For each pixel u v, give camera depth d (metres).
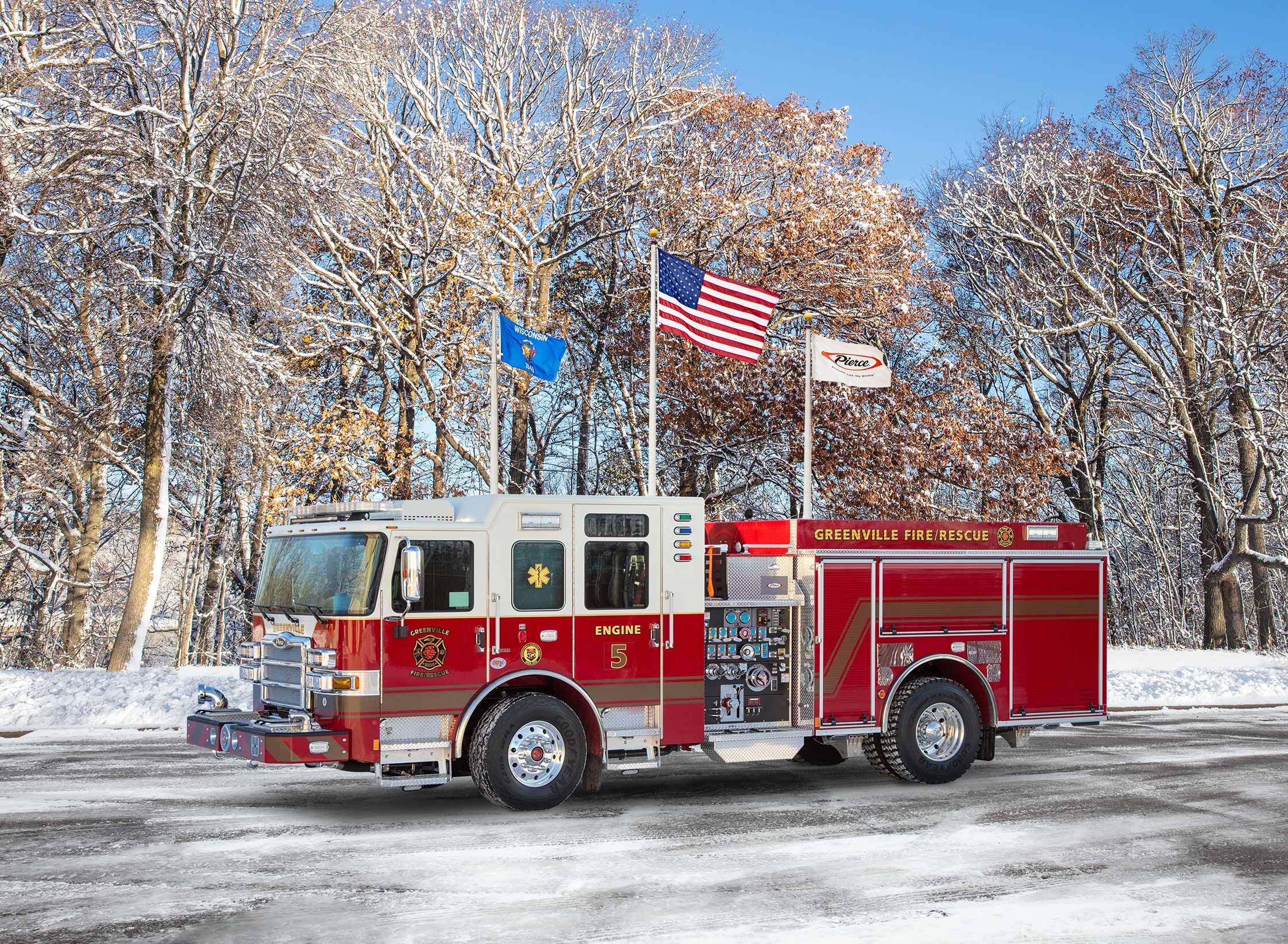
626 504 9.99
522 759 9.48
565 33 31.66
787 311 30.67
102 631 32.06
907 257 31.58
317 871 7.54
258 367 22.00
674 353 29.11
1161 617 41.16
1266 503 37.44
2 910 6.59
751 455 29.20
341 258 27.42
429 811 9.63
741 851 8.21
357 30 23.28
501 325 16.77
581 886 7.21
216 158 21.14
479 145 30.67
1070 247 37.16
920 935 6.24
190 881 7.25
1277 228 32.84
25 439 24.61
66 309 23.38
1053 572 11.89
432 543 9.27
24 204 20.28
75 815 9.25
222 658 32.06
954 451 28.09
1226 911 6.79
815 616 10.75
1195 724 16.55
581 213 31.48
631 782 11.38
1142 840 8.69
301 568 9.71
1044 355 39.28
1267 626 33.72
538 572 9.62
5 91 20.02
